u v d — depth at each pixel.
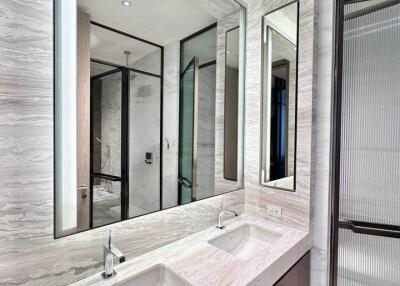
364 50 1.36
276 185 1.63
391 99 1.30
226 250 1.46
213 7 1.62
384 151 1.32
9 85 0.77
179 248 1.25
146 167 1.29
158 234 1.25
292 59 1.53
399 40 1.27
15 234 0.80
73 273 0.93
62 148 0.91
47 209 0.86
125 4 1.17
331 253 1.45
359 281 1.40
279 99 1.61
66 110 0.92
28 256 0.82
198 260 1.12
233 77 1.82
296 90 1.50
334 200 1.43
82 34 1.01
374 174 1.35
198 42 1.56
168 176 1.41
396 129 1.29
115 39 1.14
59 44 0.89
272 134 1.64
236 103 1.82
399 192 1.29
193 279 0.97
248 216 1.77
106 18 1.10
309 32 1.44
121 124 1.17
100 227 1.01
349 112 1.41
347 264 1.43
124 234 1.10
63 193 0.91
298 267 1.36
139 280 1.02
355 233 1.39
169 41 1.40
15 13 0.78
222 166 1.78
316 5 1.45
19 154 0.80
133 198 1.21
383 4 1.30
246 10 1.79
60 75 0.90
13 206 0.79
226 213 1.68
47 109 0.86
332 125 1.44
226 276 0.99
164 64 1.39
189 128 1.56
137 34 1.24
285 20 1.56
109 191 1.10
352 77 1.40
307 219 1.46
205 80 1.64
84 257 0.96
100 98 1.07
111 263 0.97
